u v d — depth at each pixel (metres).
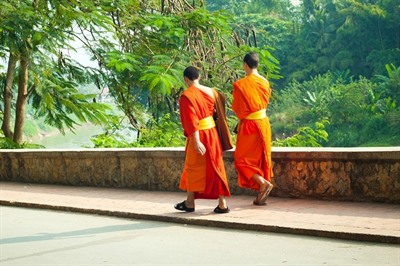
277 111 69.88
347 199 8.61
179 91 18.39
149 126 18.72
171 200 9.51
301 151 8.91
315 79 71.81
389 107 60.97
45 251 6.78
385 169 8.29
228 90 18.06
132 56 17.42
